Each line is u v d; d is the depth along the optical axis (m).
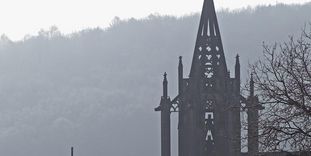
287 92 66.31
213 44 118.25
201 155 116.88
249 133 68.50
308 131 65.44
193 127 117.75
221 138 115.31
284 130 66.62
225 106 115.75
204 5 118.94
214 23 118.62
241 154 107.94
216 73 117.50
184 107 119.44
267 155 69.00
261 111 71.06
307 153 66.31
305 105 65.88
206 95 117.31
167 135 120.31
